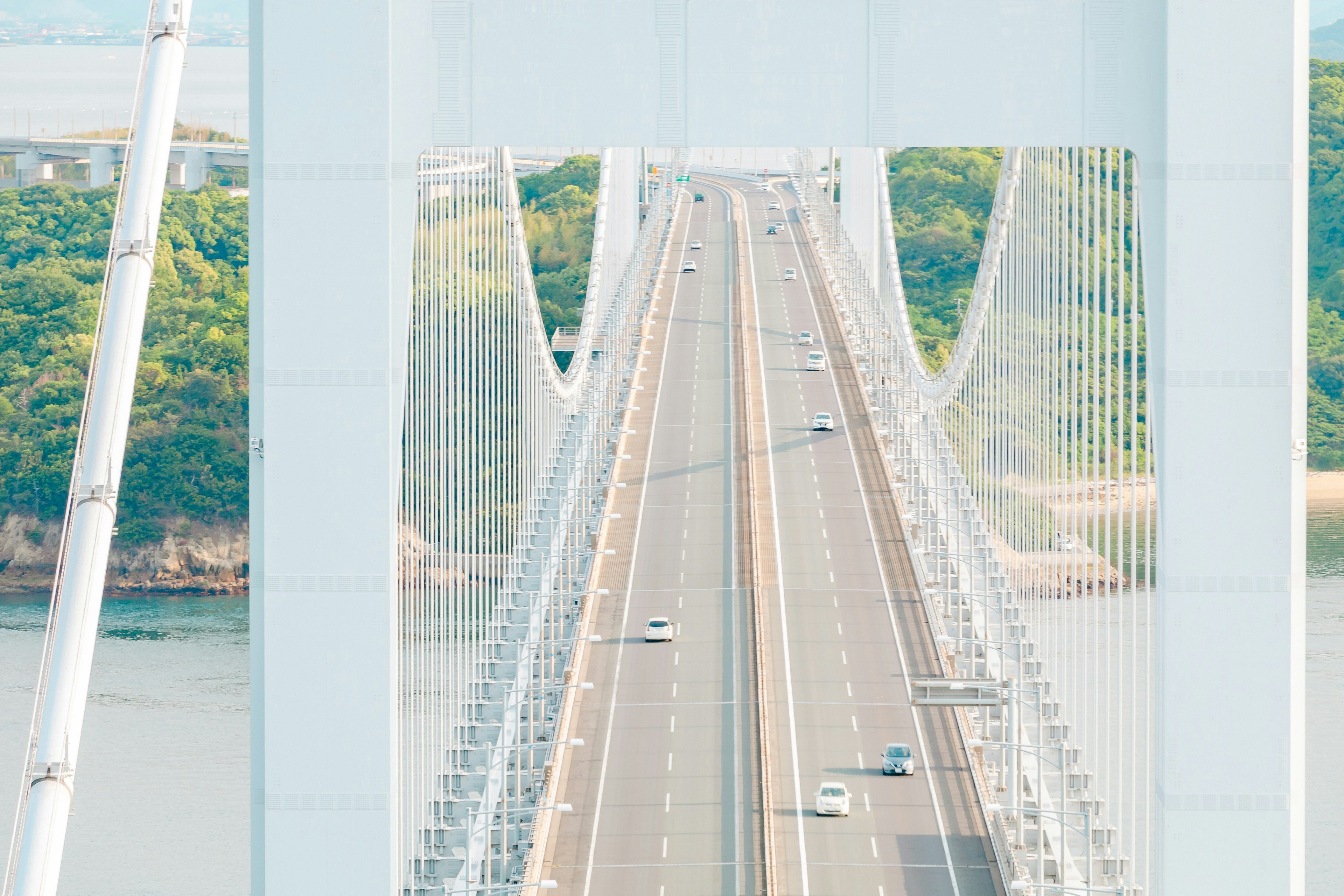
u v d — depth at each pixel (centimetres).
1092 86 2473
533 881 4734
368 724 2442
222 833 6281
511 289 7688
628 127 2495
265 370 2436
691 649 7038
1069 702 6512
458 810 5300
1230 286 2411
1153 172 2467
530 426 8050
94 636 2545
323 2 2417
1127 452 8069
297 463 2438
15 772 7112
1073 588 5334
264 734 2500
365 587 2442
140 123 2719
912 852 4978
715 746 5931
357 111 2420
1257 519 2417
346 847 2448
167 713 7938
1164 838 2436
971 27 2483
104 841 6175
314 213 2427
